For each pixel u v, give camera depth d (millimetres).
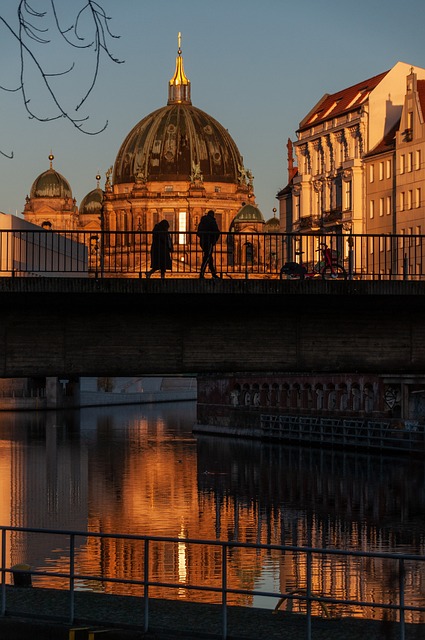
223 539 75438
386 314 46906
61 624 32125
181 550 69312
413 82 188125
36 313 45062
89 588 57219
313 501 93500
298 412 150500
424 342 47156
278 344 46406
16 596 34969
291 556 67312
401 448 125250
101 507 91562
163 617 32719
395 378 132875
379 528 79750
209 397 174000
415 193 185125
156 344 45750
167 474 114750
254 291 44906
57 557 66562
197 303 45375
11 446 150750
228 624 32125
